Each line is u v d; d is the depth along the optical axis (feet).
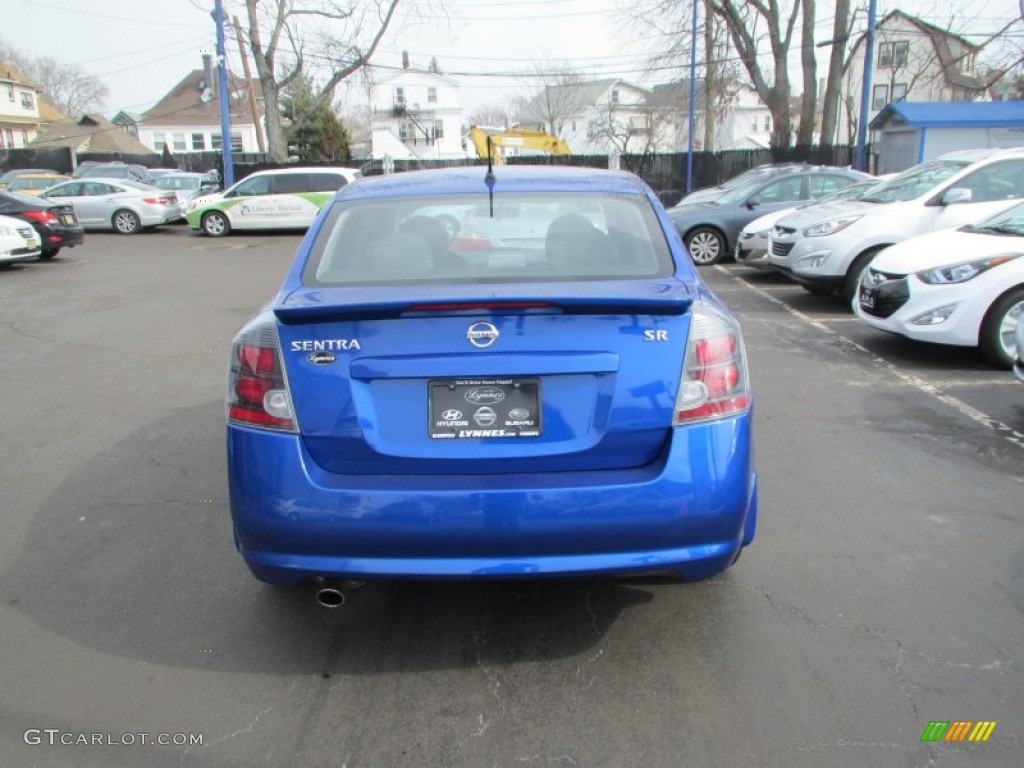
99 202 72.59
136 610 11.03
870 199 32.78
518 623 10.59
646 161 97.14
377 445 8.79
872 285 23.79
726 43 105.50
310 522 8.71
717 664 9.65
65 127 185.06
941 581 11.43
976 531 12.94
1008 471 15.38
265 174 70.54
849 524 13.21
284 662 9.87
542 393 8.77
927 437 17.22
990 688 9.12
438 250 10.79
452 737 8.54
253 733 8.64
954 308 22.04
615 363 8.75
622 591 11.29
